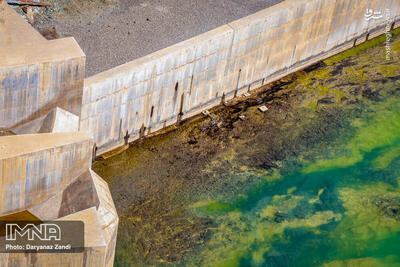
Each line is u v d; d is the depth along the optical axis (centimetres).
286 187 3155
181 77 3281
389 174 3262
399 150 3409
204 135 3397
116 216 2500
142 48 3225
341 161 3322
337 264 2816
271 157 3309
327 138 3447
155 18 3438
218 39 3300
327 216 3027
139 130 3306
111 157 3216
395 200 3122
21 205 2358
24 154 2256
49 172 2364
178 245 2830
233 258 2800
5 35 2647
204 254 2805
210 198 3058
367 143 3438
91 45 3194
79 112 2814
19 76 2516
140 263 2739
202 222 2942
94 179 2589
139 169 3159
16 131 2662
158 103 3284
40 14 3322
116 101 3067
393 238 2941
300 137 3438
